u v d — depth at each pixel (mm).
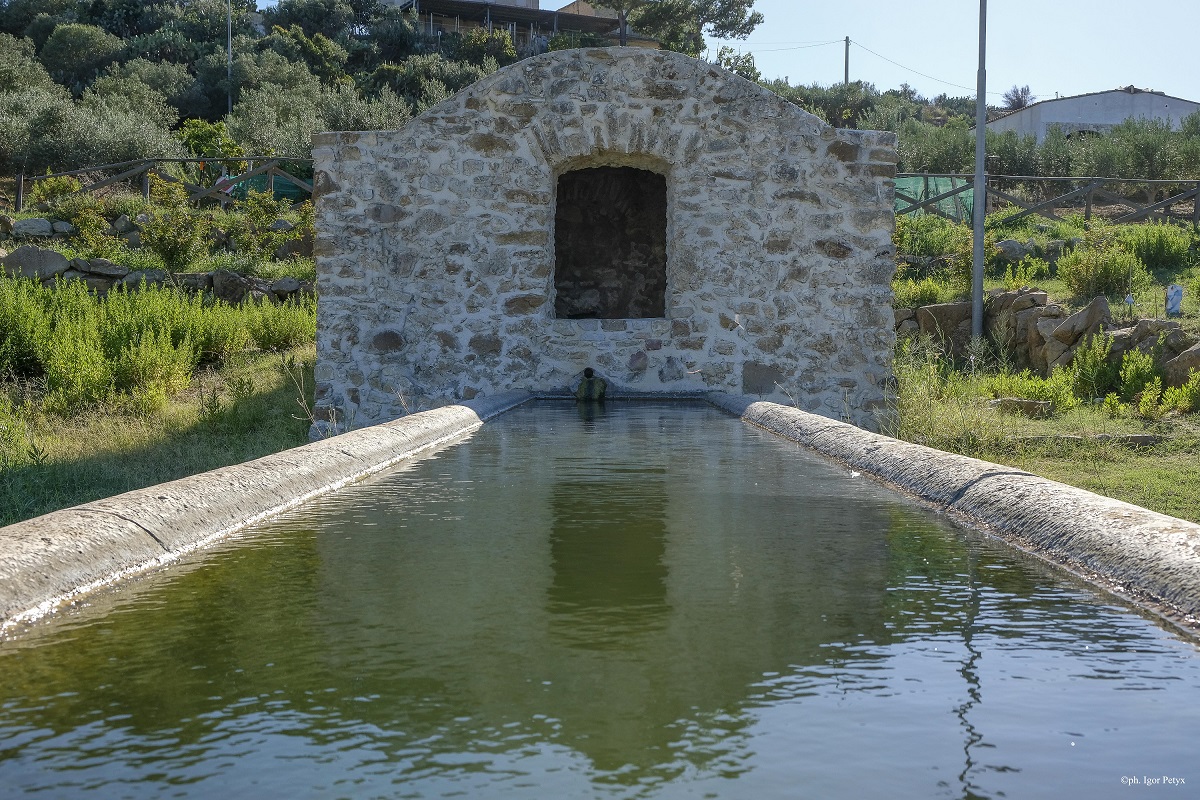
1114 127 31531
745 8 48719
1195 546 3084
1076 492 3998
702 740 1945
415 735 1963
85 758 1865
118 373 11758
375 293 10727
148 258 17562
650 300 15641
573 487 5035
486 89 10734
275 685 2242
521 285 10852
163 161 22000
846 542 3779
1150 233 17891
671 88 10789
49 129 28609
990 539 3852
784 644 2535
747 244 10898
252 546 3732
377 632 2625
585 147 10797
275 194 25266
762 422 8055
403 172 10750
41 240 18688
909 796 1716
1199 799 1707
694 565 3379
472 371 10828
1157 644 2586
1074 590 3121
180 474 7738
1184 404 10508
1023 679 2312
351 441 5754
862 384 10992
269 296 17172
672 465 5824
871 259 10953
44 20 56438
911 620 2764
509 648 2486
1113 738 1978
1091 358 12508
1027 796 1720
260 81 46562
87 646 2557
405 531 3965
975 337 14859
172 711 2100
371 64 56844
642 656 2428
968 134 31062
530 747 1902
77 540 3277
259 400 11930
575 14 63875
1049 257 18438
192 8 61438
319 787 1737
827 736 1966
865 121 38281
